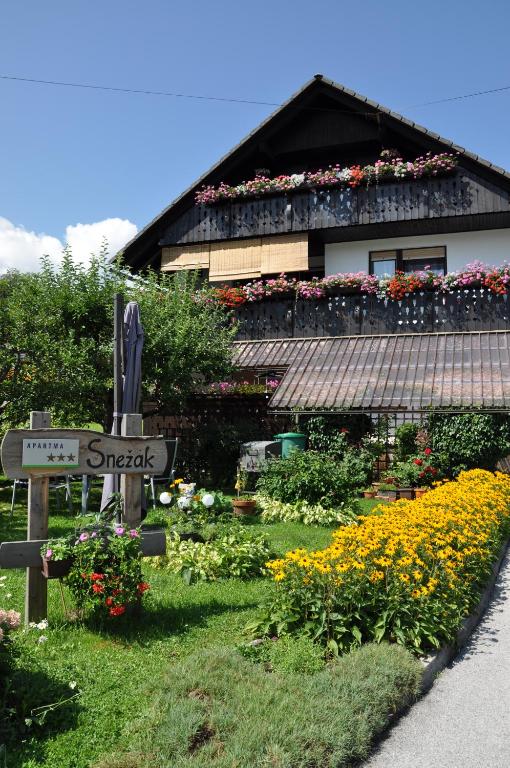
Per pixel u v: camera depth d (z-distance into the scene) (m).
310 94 18.31
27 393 11.88
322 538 8.66
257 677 4.21
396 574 5.31
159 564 7.13
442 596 5.58
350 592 5.12
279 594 5.43
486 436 12.98
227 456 14.38
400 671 4.41
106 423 12.96
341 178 17.08
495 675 4.93
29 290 12.75
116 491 6.82
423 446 13.35
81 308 12.51
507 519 9.69
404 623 5.12
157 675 4.28
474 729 4.08
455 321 15.83
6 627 3.94
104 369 12.66
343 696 3.98
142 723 3.63
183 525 8.14
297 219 17.59
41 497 5.32
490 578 7.42
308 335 16.95
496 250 17.20
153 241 19.28
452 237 17.56
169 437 15.27
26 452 5.27
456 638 5.45
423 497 8.64
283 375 15.58
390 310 16.38
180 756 3.32
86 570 5.05
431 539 6.30
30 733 3.58
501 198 15.84
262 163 19.48
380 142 18.23
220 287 18.91
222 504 9.34
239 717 3.68
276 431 15.00
